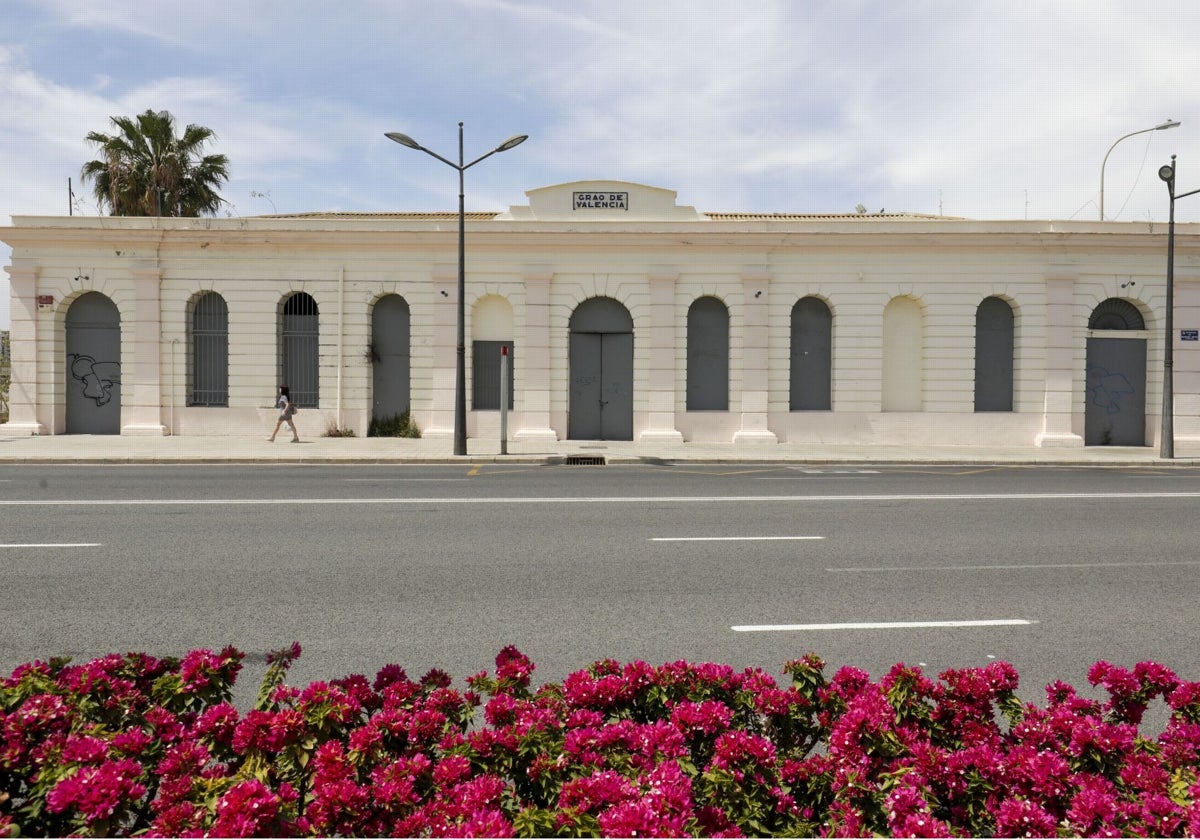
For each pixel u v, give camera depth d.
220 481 13.12
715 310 21.77
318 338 21.64
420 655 4.69
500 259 21.39
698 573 6.80
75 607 5.58
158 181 26.34
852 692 3.16
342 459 16.69
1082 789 2.42
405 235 21.09
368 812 2.30
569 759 2.55
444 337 21.42
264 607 5.64
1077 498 11.73
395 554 7.45
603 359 21.84
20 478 13.35
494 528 8.88
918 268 21.23
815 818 2.55
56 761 2.40
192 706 2.98
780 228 21.12
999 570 6.99
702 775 2.48
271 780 2.58
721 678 3.13
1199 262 20.97
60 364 21.56
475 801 2.29
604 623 5.34
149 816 2.38
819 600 5.96
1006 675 3.10
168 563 6.98
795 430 21.42
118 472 14.50
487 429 21.62
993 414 21.36
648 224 21.19
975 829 2.44
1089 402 21.62
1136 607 5.83
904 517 9.86
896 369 21.83
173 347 21.39
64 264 21.16
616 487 12.72
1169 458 18.08
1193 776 2.57
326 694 2.82
